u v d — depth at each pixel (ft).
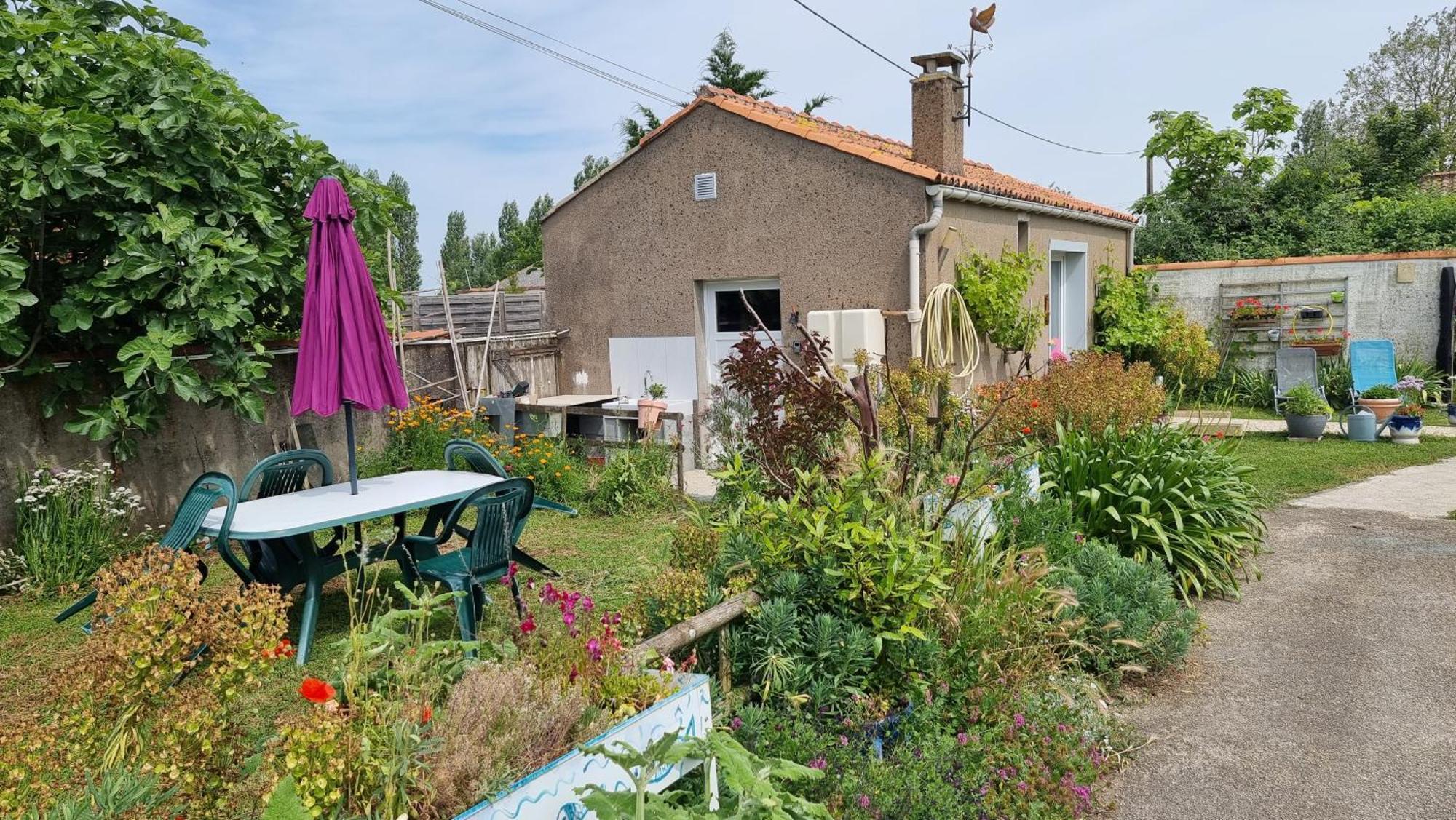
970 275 31.65
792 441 16.15
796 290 31.53
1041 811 11.13
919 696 12.47
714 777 8.86
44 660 15.42
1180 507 20.62
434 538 16.66
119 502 21.49
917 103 32.17
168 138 20.52
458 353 32.96
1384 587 20.08
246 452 25.20
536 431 33.09
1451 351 44.39
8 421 20.01
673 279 34.09
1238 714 14.32
